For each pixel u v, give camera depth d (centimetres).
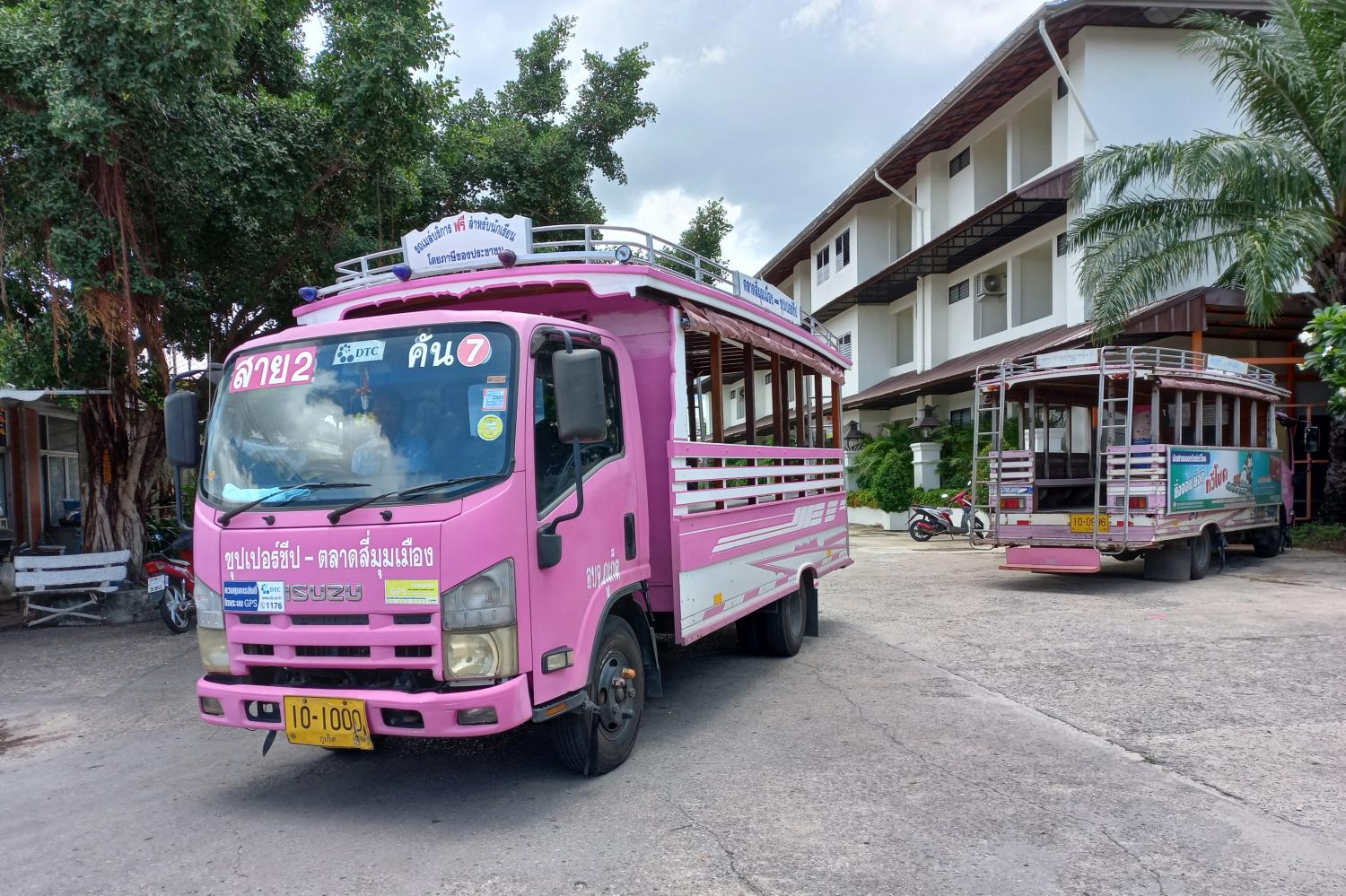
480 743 561
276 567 420
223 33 836
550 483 437
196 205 998
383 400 436
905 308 2584
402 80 1077
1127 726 555
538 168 1511
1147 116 1705
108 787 511
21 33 827
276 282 1220
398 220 1380
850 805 438
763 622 770
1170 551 1160
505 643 396
